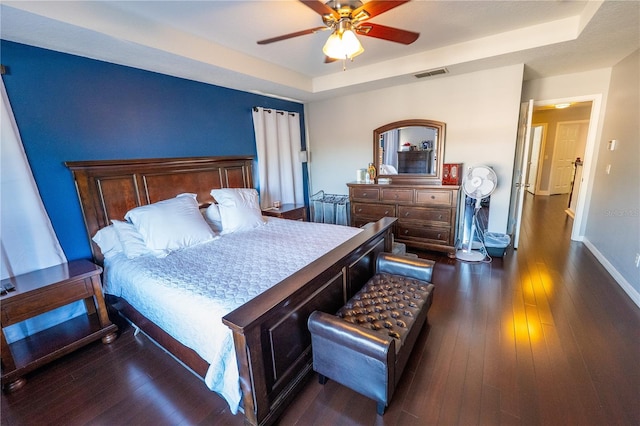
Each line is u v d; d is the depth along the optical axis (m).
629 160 2.75
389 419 1.48
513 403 1.53
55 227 2.25
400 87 3.99
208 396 1.68
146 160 2.73
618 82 3.12
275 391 1.47
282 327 1.48
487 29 2.62
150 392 1.73
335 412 1.54
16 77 2.01
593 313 2.31
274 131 4.19
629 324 2.16
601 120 3.57
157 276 1.88
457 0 2.07
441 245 3.65
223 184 3.50
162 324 1.78
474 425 1.43
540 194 7.77
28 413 1.62
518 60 3.02
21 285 1.88
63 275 2.03
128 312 2.23
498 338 2.05
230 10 2.07
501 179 3.56
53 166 2.21
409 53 3.20
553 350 1.91
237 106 3.72
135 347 2.15
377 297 1.94
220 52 2.73
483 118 3.52
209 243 2.54
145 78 2.75
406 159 4.11
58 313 2.29
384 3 1.55
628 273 2.63
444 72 3.37
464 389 1.63
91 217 2.40
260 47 2.81
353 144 4.60
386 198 3.95
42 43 2.04
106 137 2.51
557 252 3.66
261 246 2.39
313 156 5.09
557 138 7.33
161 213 2.43
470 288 2.80
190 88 3.15
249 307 1.34
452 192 3.47
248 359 1.28
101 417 1.57
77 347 2.05
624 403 1.50
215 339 1.40
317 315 1.55
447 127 3.76
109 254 2.41
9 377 1.75
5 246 1.99
